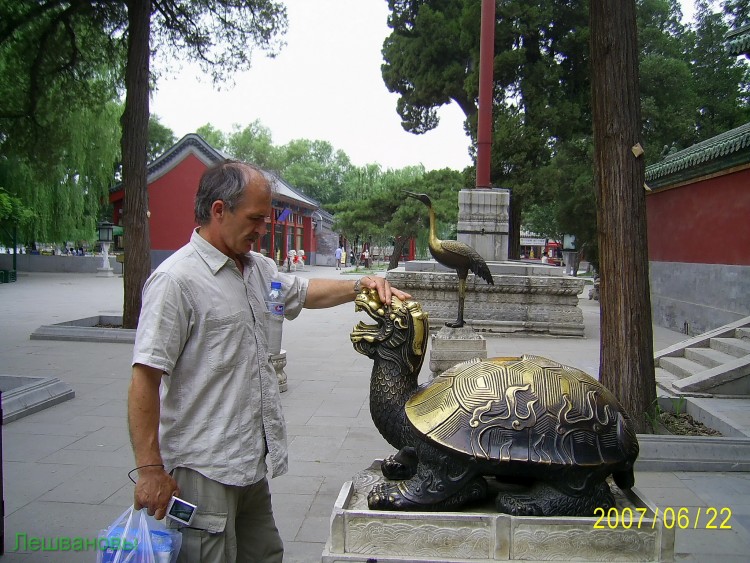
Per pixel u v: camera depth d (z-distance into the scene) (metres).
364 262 40.31
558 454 2.15
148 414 1.94
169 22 11.91
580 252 26.52
